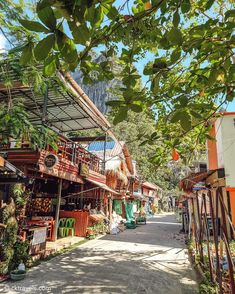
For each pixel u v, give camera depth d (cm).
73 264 827
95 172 1411
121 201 2453
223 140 981
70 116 1111
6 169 637
